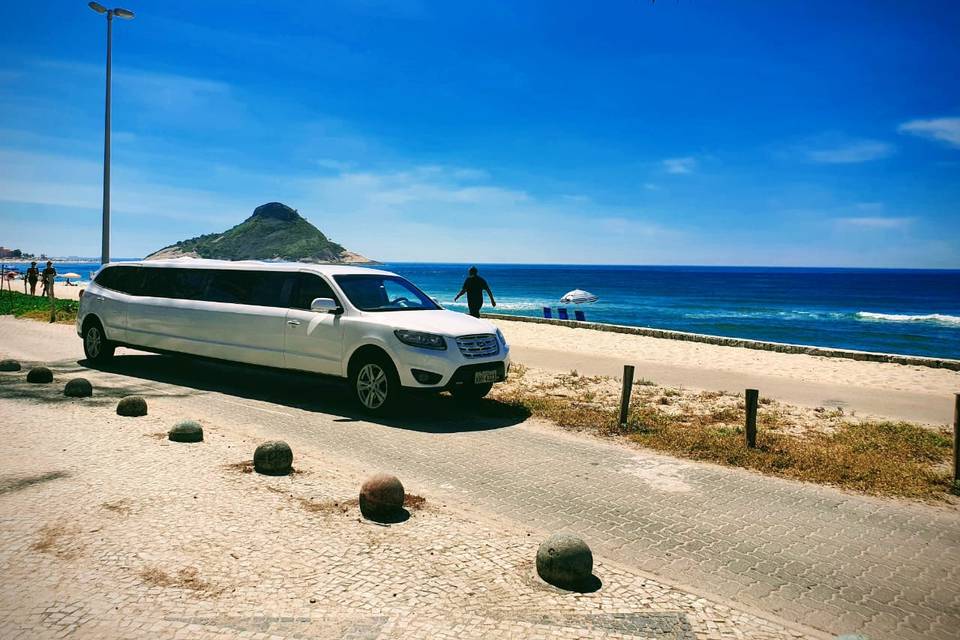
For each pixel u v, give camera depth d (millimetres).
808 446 7395
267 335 9336
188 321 10258
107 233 21297
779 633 3318
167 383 10148
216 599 3334
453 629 3162
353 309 8695
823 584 4098
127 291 11367
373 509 4621
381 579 3668
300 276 9500
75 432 6570
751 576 4172
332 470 5773
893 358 14492
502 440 7516
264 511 4629
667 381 11828
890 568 4379
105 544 3922
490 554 4129
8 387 9031
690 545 4648
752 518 5254
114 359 12406
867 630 3541
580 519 5070
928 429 8430
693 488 5984
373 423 8102
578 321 21344
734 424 8570
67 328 17688
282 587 3502
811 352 15617
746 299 70500
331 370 8734
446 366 8047
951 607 3844
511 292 83125
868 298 75062
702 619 3416
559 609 3441
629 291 88500
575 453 7051
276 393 9773
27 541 3924
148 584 3453
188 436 6383
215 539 4086
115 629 3010
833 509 5547
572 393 10406
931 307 60406
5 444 6051
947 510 5625
